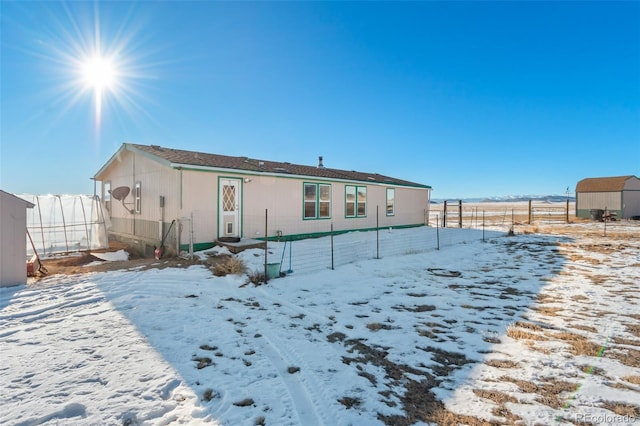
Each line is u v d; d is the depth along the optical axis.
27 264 7.83
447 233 17.67
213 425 2.70
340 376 3.51
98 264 9.41
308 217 14.02
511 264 9.84
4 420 2.71
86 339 4.35
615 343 4.28
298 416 2.84
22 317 5.18
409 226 20.30
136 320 5.05
